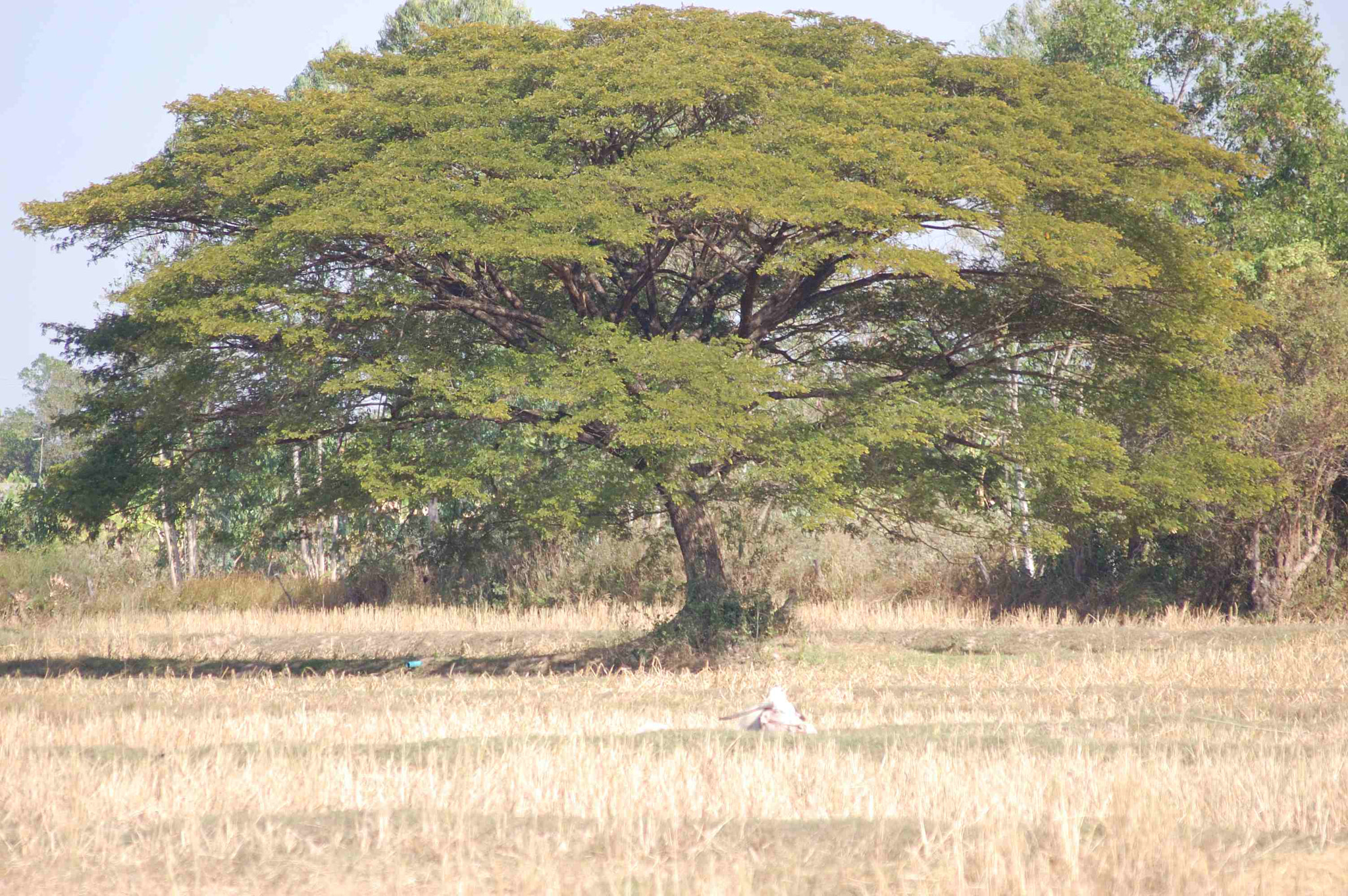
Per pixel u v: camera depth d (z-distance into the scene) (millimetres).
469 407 68562
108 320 82562
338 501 83875
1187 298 78625
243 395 81188
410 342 74500
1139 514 86750
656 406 68438
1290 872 27938
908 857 28953
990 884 26906
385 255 75312
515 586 131875
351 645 102938
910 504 85688
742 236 75938
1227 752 40719
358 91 79562
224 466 85875
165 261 81500
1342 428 103062
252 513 142750
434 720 51094
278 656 100062
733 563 130625
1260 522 107938
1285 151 141875
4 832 31984
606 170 72375
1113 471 81938
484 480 80750
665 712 54844
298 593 140500
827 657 86000
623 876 27781
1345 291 110188
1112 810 31953
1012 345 94000
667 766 37188
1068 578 126625
